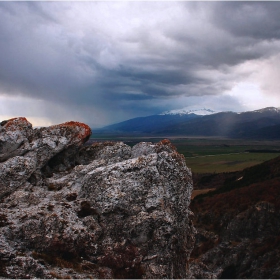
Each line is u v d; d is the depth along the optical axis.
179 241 21.52
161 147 25.50
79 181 23.41
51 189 23.05
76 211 20.08
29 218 18.58
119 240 19.36
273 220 57.06
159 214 19.88
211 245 60.19
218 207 68.75
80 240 18.17
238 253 54.25
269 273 46.91
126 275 18.02
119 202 20.09
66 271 16.28
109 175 21.55
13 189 21.73
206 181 118.56
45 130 26.42
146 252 19.31
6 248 16.36
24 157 23.38
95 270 17.28
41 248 17.53
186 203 22.28
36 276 15.17
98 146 29.09
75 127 26.98
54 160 26.31
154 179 21.31
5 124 25.16
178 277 20.97
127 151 26.78
